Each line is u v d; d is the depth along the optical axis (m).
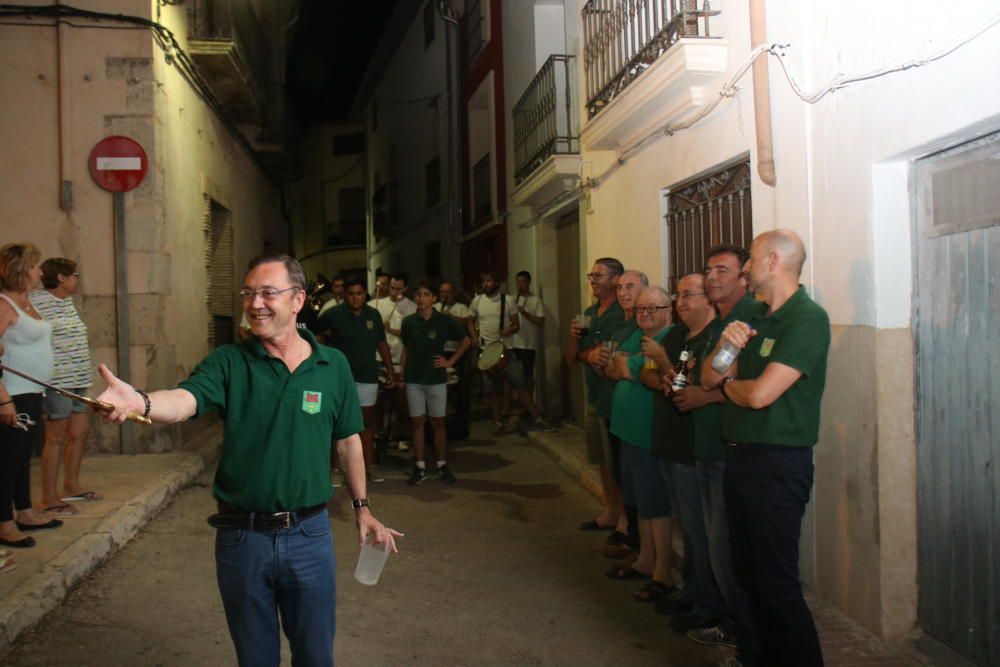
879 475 3.87
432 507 7.03
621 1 7.22
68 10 8.23
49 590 4.46
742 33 5.23
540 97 10.52
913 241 3.86
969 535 3.52
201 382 2.76
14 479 5.07
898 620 3.89
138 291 8.36
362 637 4.29
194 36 9.95
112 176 8.27
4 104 8.26
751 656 3.68
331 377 2.94
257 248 14.96
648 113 6.47
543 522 6.53
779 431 3.31
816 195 4.39
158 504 6.62
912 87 3.58
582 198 9.16
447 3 17.36
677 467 4.29
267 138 14.20
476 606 4.73
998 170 3.33
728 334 3.45
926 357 3.79
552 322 11.30
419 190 21.12
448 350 9.77
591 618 4.54
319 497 2.85
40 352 5.19
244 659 2.80
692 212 6.33
